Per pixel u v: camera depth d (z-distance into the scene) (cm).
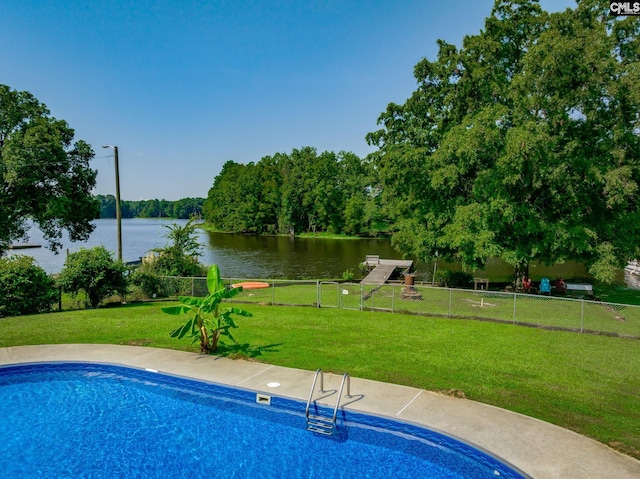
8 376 988
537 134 1778
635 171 1934
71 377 1001
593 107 1902
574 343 1193
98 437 753
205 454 698
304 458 682
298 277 3425
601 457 592
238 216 9312
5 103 2675
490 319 1490
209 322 1095
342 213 8656
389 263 3659
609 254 1925
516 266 2312
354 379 888
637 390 847
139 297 2033
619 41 2073
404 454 687
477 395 809
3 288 1552
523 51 2355
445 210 2367
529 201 2164
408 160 2264
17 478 635
